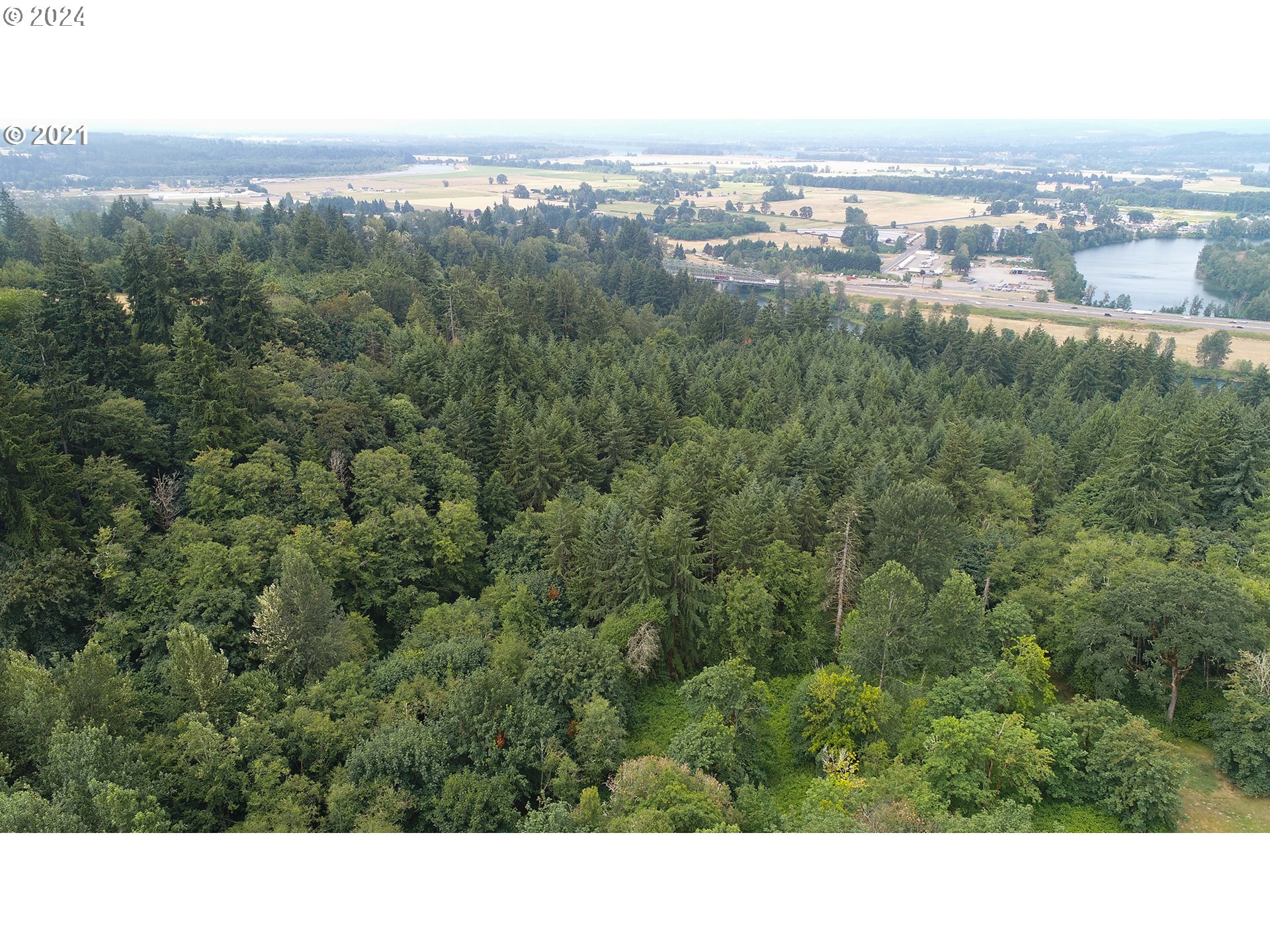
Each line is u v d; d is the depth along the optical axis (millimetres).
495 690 49531
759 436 103312
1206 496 84500
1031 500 86750
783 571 66938
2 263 123125
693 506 76562
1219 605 51531
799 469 91562
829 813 36406
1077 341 195625
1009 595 63156
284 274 138125
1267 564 65750
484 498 84562
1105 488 84188
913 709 50000
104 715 43531
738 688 50688
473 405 95250
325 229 164875
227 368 86688
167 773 42219
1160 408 115125
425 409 96875
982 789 42938
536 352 125562
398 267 148000
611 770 48500
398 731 45250
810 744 51188
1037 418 124812
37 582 55531
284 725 46125
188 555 60781
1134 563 61469
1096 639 54781
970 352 166125
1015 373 164250
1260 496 81375
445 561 72000
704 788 42000
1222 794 46719
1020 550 69250
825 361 145875
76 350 81750
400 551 70312
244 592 59250
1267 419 101750
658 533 64188
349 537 68250
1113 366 154750
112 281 116188
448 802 41688
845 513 68625
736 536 68875
